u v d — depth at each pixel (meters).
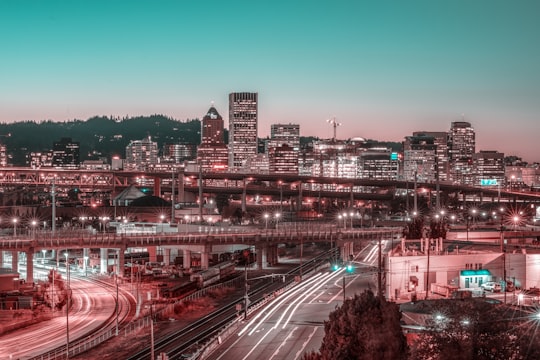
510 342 73.62
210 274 179.25
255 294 160.00
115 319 136.12
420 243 154.62
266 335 111.38
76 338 119.69
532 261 134.25
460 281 133.38
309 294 149.88
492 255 135.62
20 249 187.62
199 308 145.75
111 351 109.62
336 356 77.88
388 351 77.69
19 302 147.12
